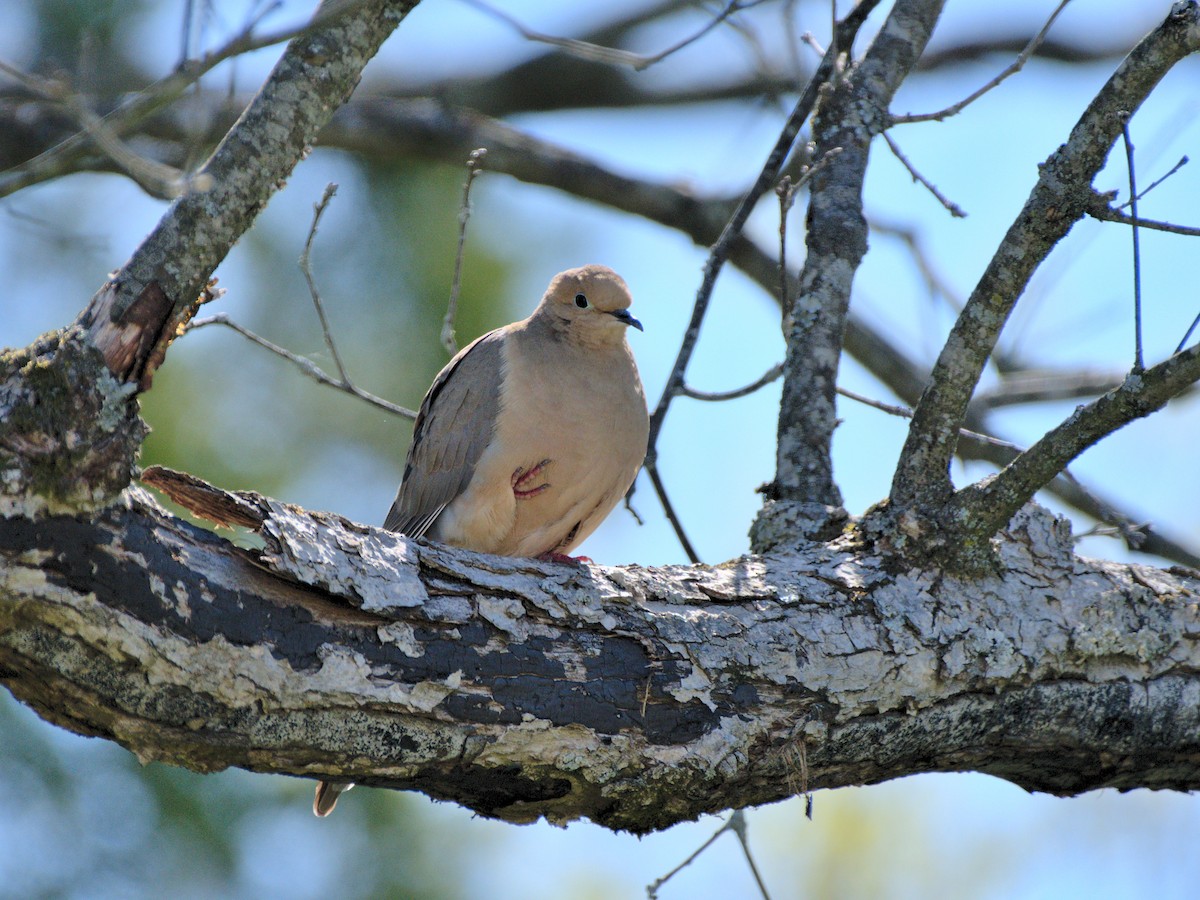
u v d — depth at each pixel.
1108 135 7.23
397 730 6.62
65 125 15.45
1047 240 7.49
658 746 7.04
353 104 15.62
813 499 9.04
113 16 15.70
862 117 10.11
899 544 7.89
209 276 6.63
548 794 7.14
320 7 6.43
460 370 10.66
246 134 6.68
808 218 10.02
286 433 13.62
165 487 6.68
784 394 9.55
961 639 7.60
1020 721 7.72
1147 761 8.05
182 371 13.31
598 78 18.47
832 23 10.01
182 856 11.69
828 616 7.54
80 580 6.03
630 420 10.25
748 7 9.52
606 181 15.22
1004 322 7.73
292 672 6.38
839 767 7.58
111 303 6.34
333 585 6.57
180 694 6.24
